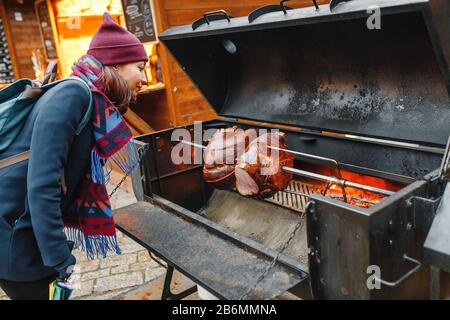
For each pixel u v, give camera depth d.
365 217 1.07
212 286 1.33
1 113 1.40
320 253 1.25
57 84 1.43
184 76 4.37
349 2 1.41
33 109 1.44
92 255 1.71
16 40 5.64
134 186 2.20
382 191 1.52
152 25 4.08
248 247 1.52
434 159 1.74
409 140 1.73
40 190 1.30
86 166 1.54
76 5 4.18
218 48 2.40
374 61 1.82
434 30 1.20
